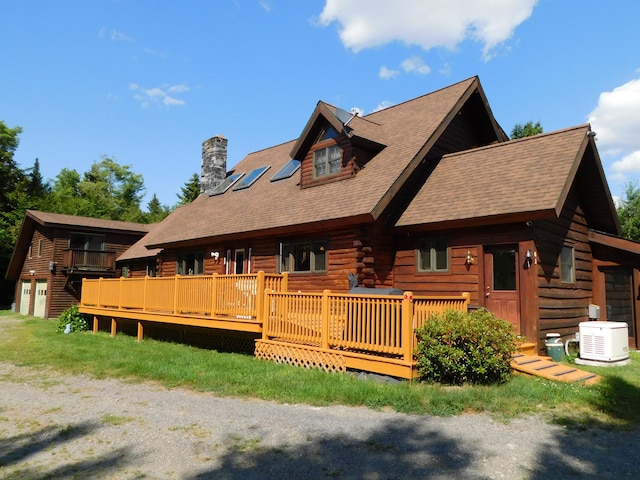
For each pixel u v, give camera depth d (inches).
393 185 472.4
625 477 171.8
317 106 573.9
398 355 326.0
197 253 753.0
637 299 512.1
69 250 1056.8
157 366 384.5
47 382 348.2
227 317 454.3
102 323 754.8
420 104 652.7
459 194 469.4
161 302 556.4
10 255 1477.6
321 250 537.6
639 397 281.7
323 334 360.8
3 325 861.2
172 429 226.8
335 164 577.0
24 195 1731.1
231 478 170.6
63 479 171.8
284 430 222.5
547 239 434.0
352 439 209.2
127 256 1061.8
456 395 266.7
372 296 329.4
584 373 344.2
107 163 2650.1
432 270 479.8
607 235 527.2
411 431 219.3
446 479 168.4
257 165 879.7
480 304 431.5
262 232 573.6
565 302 458.3
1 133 1817.2
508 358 313.6
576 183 514.9
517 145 500.7
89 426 235.1
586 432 219.5
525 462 183.9
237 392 299.1
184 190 1952.5
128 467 182.1
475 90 610.9
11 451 202.7
